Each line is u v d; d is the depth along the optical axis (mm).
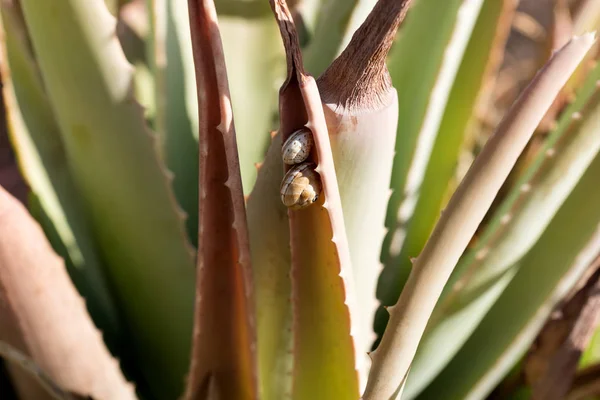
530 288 586
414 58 629
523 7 1444
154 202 612
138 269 642
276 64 716
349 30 666
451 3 609
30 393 612
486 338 604
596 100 531
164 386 685
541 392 652
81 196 638
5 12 627
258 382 542
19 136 627
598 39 679
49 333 559
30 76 645
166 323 656
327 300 490
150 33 679
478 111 654
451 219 450
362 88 469
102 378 582
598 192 560
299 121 455
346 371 512
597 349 703
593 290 625
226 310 520
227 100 455
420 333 478
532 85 436
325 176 446
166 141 677
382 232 532
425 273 460
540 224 561
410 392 617
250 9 695
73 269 665
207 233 492
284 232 508
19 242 533
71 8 554
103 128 590
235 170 466
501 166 443
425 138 624
